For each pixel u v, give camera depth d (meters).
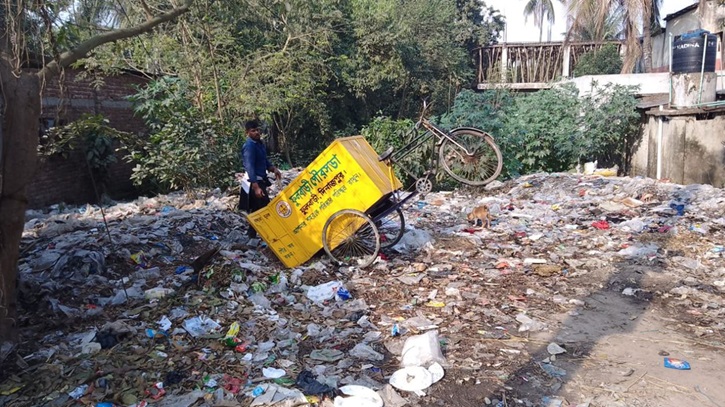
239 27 15.29
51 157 11.62
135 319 5.15
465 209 10.04
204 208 9.60
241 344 4.64
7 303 4.32
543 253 7.39
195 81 12.93
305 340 4.80
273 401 3.81
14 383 4.05
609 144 15.51
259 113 15.15
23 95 3.98
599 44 26.02
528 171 14.16
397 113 24.36
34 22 4.14
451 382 4.11
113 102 13.30
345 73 20.61
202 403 3.81
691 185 10.80
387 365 4.39
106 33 4.71
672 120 13.84
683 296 5.87
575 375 4.22
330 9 18.12
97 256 6.43
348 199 6.46
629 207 9.63
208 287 5.76
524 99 14.88
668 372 4.25
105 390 3.96
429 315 5.35
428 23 24.62
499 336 4.88
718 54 20.48
